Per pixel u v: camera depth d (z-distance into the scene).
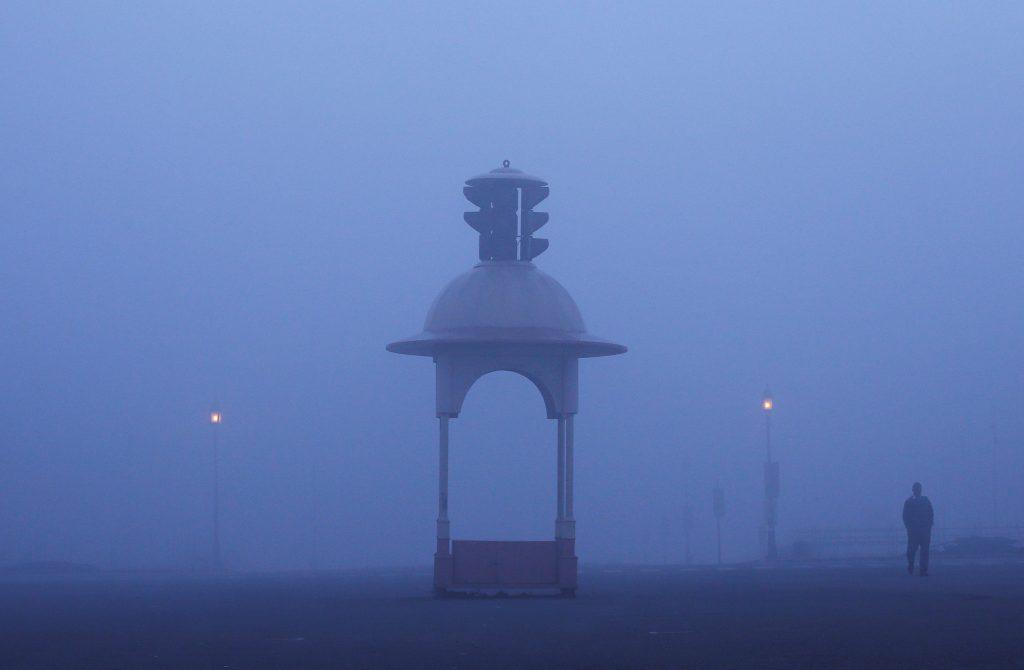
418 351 30.59
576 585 29.20
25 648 16.61
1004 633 17.30
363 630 19.11
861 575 40.59
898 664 13.69
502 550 29.31
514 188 30.59
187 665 14.34
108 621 21.83
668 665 13.85
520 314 29.23
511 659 14.66
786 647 15.66
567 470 29.55
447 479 29.33
